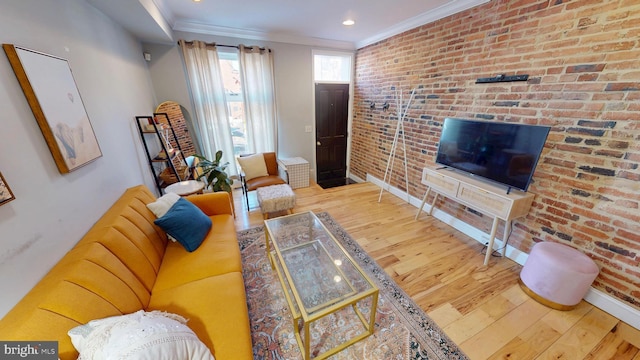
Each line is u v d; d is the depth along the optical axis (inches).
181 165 115.9
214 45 128.5
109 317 37.6
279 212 122.9
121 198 69.2
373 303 56.3
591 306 67.4
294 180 152.3
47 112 44.9
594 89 62.5
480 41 88.4
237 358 40.1
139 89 104.3
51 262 42.3
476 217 100.0
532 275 69.8
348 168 195.3
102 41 73.9
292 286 57.2
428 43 109.8
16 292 35.2
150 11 79.4
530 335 59.5
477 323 62.7
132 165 84.4
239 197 143.5
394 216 120.2
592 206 66.0
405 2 93.9
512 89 80.7
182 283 56.1
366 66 156.9
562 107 69.2
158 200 72.7
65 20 56.0
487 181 90.1
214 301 50.4
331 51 158.1
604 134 61.9
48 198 43.4
